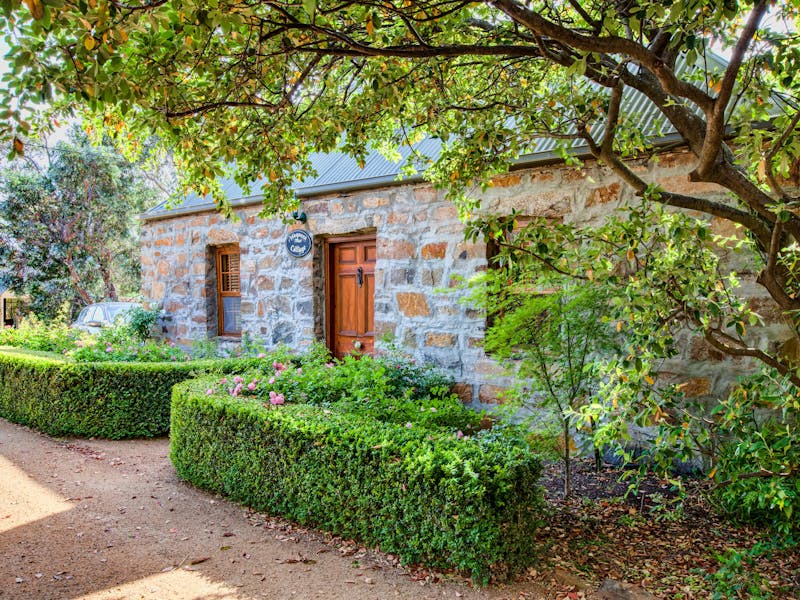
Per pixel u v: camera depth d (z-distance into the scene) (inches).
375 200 258.1
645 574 117.4
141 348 275.9
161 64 92.8
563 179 203.5
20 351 290.4
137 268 721.0
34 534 141.5
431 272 239.6
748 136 106.8
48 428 242.5
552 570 118.8
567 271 108.1
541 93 158.9
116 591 112.9
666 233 104.9
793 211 106.2
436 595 110.0
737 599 108.9
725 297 115.7
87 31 66.4
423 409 167.8
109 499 167.5
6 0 54.5
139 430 238.2
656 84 115.7
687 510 150.6
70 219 622.5
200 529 145.2
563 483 173.0
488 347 167.2
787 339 161.5
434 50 94.3
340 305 289.6
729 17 73.5
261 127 122.1
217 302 350.0
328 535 139.7
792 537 126.9
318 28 85.1
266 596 110.7
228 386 191.9
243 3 76.2
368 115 134.3
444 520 113.4
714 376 174.4
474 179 185.3
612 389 127.6
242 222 318.3
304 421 146.3
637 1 88.9
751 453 122.3
